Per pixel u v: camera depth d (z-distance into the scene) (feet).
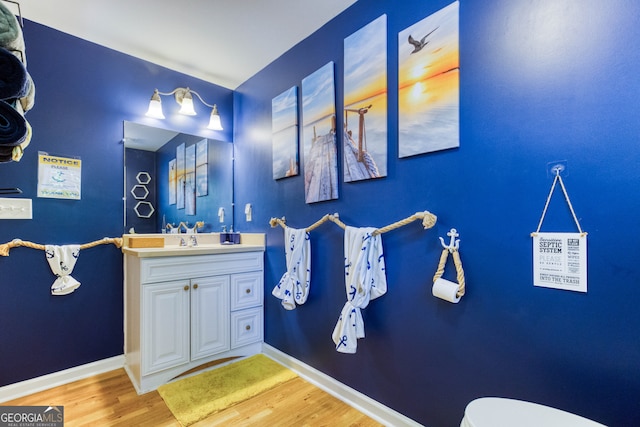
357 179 5.47
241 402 5.62
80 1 5.53
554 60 3.50
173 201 7.82
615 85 3.14
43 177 6.13
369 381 5.36
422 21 4.59
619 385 3.11
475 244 4.11
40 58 6.14
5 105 3.19
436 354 4.50
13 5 5.60
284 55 7.22
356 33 5.50
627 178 3.08
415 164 4.73
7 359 5.73
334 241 6.03
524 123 3.71
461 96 4.21
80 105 6.59
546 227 3.55
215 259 6.86
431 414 4.54
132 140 7.27
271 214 7.57
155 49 7.07
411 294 4.79
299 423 5.06
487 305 4.00
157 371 6.01
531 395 3.64
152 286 5.95
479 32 4.05
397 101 4.92
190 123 8.21
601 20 3.22
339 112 5.89
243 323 7.38
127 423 4.99
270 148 7.61
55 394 5.82
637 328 3.03
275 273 7.44
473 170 4.12
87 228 6.63
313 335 6.45
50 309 6.16
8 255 5.77
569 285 3.39
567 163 3.41
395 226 4.82
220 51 7.18
